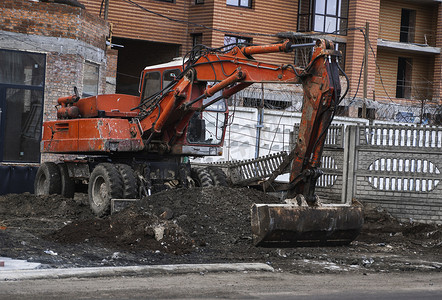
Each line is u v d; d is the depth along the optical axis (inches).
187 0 1470.2
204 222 542.9
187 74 613.0
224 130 720.3
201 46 605.3
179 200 570.6
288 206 494.9
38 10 887.1
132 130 670.5
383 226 667.4
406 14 1831.9
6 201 710.5
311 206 505.7
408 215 685.9
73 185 761.6
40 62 892.6
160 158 698.8
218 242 513.3
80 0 1346.0
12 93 877.2
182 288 344.8
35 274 359.9
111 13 1385.3
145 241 483.2
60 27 898.7
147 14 1423.5
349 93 1605.6
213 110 716.7
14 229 548.4
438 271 449.7
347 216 517.0
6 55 871.7
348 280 394.6
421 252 538.6
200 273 397.7
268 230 486.3
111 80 1081.4
